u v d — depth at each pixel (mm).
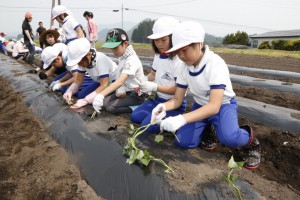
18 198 2631
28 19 10016
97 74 4227
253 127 4469
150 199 2262
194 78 2865
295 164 3395
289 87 7316
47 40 6301
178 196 2205
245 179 2547
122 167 2643
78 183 2686
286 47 35625
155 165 2576
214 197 2186
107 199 2467
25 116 4676
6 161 3279
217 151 3555
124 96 4344
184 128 3137
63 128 3721
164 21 3172
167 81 3627
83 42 3768
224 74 2709
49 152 3334
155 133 3473
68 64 3703
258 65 12570
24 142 3713
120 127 3527
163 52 3312
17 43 12125
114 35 3781
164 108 3010
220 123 2963
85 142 3250
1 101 5852
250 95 6551
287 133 4113
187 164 2650
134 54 4020
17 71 8484
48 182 2803
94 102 3738
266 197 2320
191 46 2504
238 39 50188
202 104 3158
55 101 4809
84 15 11828
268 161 3533
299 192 2846
